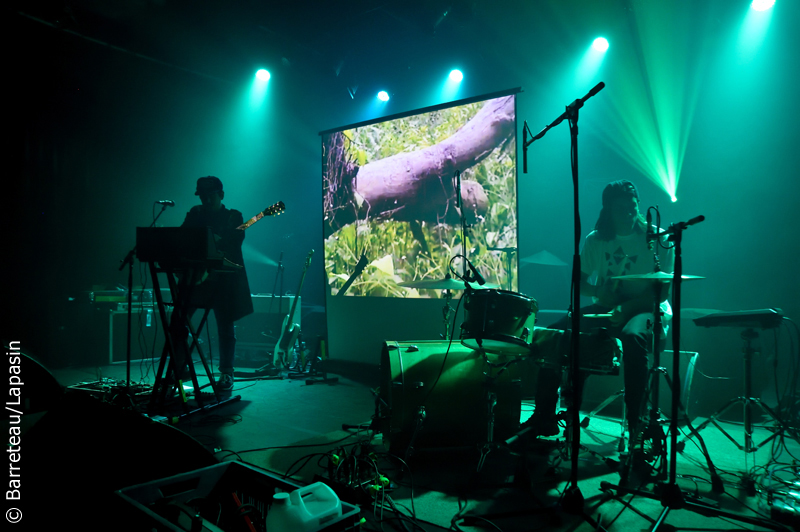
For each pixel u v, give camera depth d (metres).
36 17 5.91
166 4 6.20
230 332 4.73
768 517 2.25
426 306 5.39
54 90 6.91
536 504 2.41
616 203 3.35
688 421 2.75
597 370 2.84
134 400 3.87
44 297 6.75
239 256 4.72
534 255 6.88
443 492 2.57
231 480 1.74
